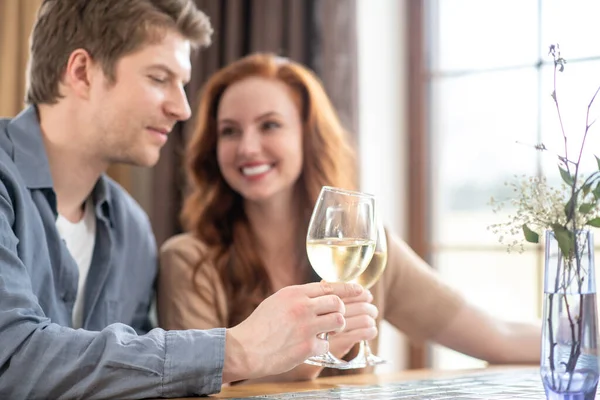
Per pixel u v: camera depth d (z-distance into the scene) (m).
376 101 3.77
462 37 3.76
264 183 2.31
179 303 2.21
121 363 1.40
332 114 2.47
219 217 2.38
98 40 1.90
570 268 1.28
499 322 2.33
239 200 2.40
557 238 1.28
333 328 1.47
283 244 2.41
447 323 2.34
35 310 1.51
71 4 1.92
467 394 1.45
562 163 1.34
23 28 3.38
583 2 3.36
